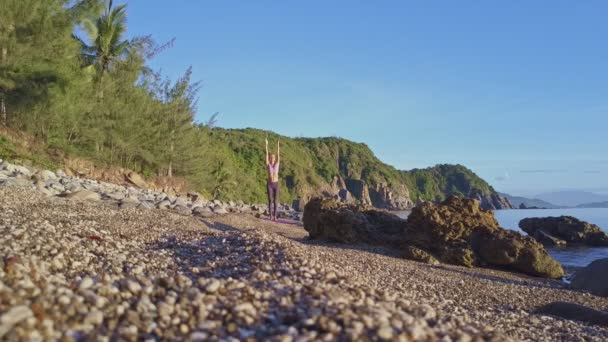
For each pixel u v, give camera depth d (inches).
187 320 174.9
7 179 673.6
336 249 546.9
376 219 678.5
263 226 699.4
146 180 1470.2
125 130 1327.5
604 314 331.0
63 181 839.7
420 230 614.9
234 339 157.5
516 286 449.4
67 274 235.5
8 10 965.2
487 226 610.2
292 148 7111.2
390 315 177.6
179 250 351.9
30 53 1002.1
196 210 719.1
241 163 3472.0
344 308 179.5
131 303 186.1
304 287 216.8
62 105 1055.0
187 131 1594.5
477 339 175.5
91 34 1236.5
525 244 576.7
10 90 1010.7
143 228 454.6
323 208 657.6
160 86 1533.0
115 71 1375.5
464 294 371.6
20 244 266.8
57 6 1084.5
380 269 418.3
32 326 144.9
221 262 296.5
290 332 159.9
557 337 268.4
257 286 224.2
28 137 1095.6
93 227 402.9
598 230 1215.6
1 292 160.7
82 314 165.5
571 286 495.8
